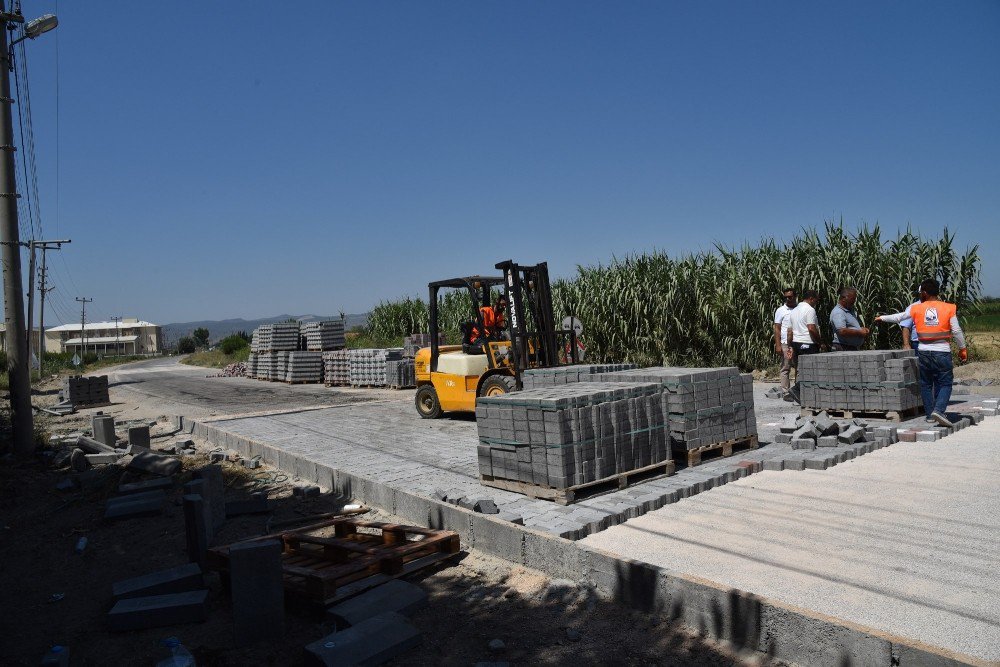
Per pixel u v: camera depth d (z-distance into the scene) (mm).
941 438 8227
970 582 4203
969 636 3525
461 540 5820
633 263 19438
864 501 5926
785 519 5598
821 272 15242
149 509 7270
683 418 7555
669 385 7719
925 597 4016
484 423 7250
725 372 8117
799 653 3520
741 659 3650
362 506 7082
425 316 31234
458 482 7504
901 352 9922
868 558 4660
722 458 7906
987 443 7812
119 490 8211
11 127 11070
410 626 4098
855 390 9680
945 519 5352
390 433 11320
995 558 4555
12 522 7570
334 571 4742
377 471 8273
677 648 3818
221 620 4637
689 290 18500
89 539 6691
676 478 7020
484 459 7270
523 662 3789
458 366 12125
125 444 12320
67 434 14336
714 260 18500
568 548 4809
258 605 4242
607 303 19406
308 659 3793
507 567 5203
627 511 5895
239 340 51688
